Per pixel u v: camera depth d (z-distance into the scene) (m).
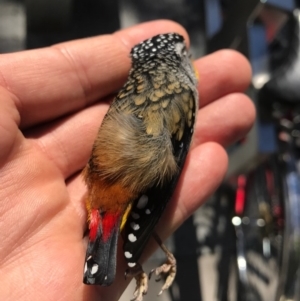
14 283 0.09
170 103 0.09
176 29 0.13
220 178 0.12
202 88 0.12
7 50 0.16
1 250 0.09
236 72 0.12
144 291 0.09
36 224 0.10
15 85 0.10
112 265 0.08
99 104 0.12
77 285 0.09
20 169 0.10
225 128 0.12
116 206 0.09
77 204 0.10
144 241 0.09
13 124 0.09
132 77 0.10
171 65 0.10
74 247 0.10
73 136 0.11
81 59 0.11
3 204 0.09
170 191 0.09
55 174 0.10
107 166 0.09
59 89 0.11
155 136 0.09
